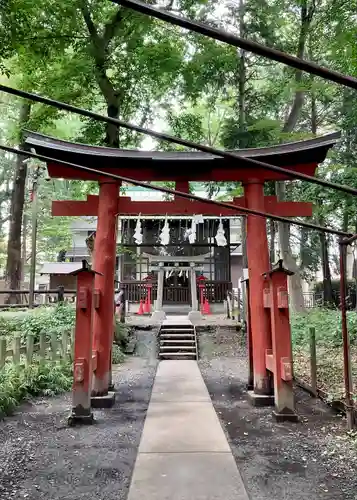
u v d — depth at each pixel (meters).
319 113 18.61
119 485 3.57
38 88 12.03
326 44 13.47
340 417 5.46
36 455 4.24
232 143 14.29
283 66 15.04
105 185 7.10
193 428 5.13
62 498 3.35
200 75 12.76
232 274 25.11
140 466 3.97
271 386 6.40
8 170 25.27
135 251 19.16
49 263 21.55
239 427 5.17
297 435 4.82
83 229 22.52
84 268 5.62
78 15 10.90
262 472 3.81
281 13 14.15
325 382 7.12
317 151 6.82
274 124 13.30
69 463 4.04
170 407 6.12
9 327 10.17
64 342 8.10
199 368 9.28
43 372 6.97
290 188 15.59
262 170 7.02
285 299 5.66
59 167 7.04
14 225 16.09
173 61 11.23
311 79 13.59
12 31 8.42
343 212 14.18
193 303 15.12
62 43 10.52
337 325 10.98
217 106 18.39
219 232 11.90
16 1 8.21
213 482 3.61
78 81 11.69
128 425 5.26
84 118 12.88
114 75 12.46
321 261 22.91
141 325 13.18
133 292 18.27
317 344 10.39
